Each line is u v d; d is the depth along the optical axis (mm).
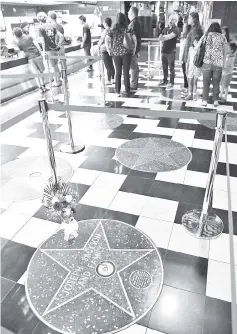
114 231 2223
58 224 2322
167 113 2062
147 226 2283
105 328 1534
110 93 5992
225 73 4941
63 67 3207
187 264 1932
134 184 2854
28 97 5984
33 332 1526
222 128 1980
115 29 5141
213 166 2125
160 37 5672
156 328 1535
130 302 1667
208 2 8797
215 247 2076
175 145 3656
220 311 1627
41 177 2969
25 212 2465
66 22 10148
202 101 4984
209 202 2248
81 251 2033
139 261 1943
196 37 4840
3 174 3027
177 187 2795
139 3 12969
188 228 2238
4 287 1777
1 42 7652
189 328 1535
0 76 3109
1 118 4801
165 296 1706
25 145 3746
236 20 8211
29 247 2088
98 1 10516
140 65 8977
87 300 1680
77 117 4738
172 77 6066
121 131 4125
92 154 3465
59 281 1803
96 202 2582
